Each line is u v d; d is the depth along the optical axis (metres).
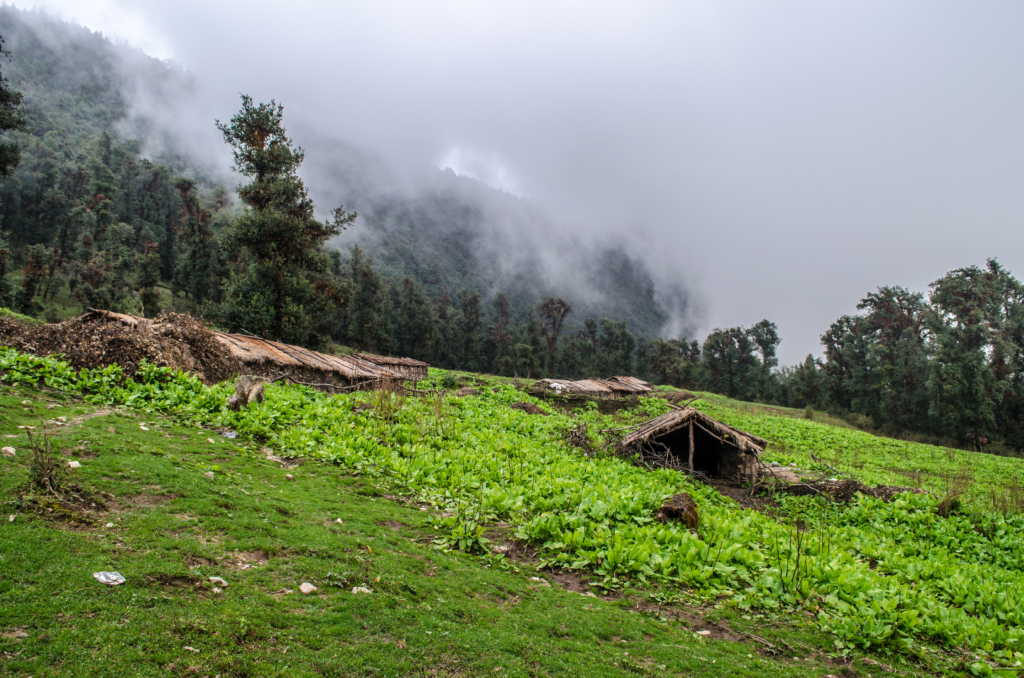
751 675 4.95
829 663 5.46
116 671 3.17
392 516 7.78
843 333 78.38
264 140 36.53
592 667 4.61
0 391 8.80
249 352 19.20
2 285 51.69
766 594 6.89
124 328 13.04
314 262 37.00
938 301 57.41
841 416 74.12
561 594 6.27
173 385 11.28
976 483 23.92
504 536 7.93
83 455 6.55
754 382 95.88
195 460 7.77
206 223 88.12
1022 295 56.09
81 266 73.50
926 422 63.31
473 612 5.23
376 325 84.25
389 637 4.40
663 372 100.75
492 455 13.12
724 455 19.05
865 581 7.25
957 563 10.74
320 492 8.08
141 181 113.19
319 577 5.15
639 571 7.18
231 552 5.18
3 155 28.38
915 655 5.88
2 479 5.22
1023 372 56.09
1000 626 7.04
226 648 3.69
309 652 3.91
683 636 5.58
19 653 3.10
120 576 4.15
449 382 44.81
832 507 14.75
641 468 16.02
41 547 4.24
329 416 12.42
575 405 40.62
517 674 4.27
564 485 10.53
